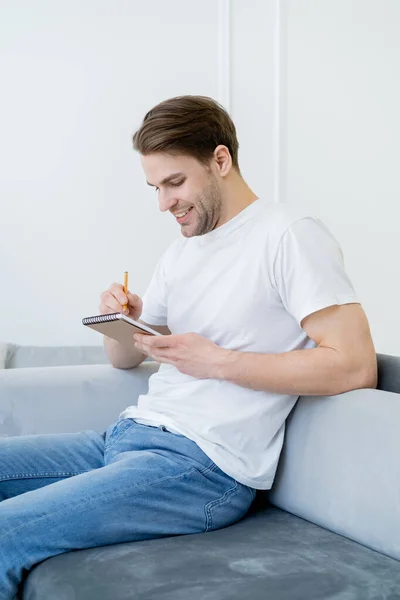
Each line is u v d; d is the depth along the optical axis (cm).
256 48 312
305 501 145
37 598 117
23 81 281
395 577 115
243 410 147
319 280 141
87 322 154
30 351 247
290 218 148
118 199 294
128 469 137
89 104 289
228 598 106
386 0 333
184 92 302
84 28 288
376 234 335
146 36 296
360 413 132
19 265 283
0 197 280
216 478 143
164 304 177
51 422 186
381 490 126
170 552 125
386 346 339
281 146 316
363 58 329
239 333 150
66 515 127
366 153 331
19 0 279
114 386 192
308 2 319
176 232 303
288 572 116
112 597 108
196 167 151
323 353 139
